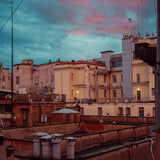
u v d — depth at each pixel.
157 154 7.71
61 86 60.06
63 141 12.35
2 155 10.04
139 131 17.77
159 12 7.66
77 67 59.41
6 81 75.31
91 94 59.12
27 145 12.57
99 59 66.25
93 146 14.30
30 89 39.84
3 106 38.38
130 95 54.34
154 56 10.09
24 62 73.81
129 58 55.06
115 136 15.88
